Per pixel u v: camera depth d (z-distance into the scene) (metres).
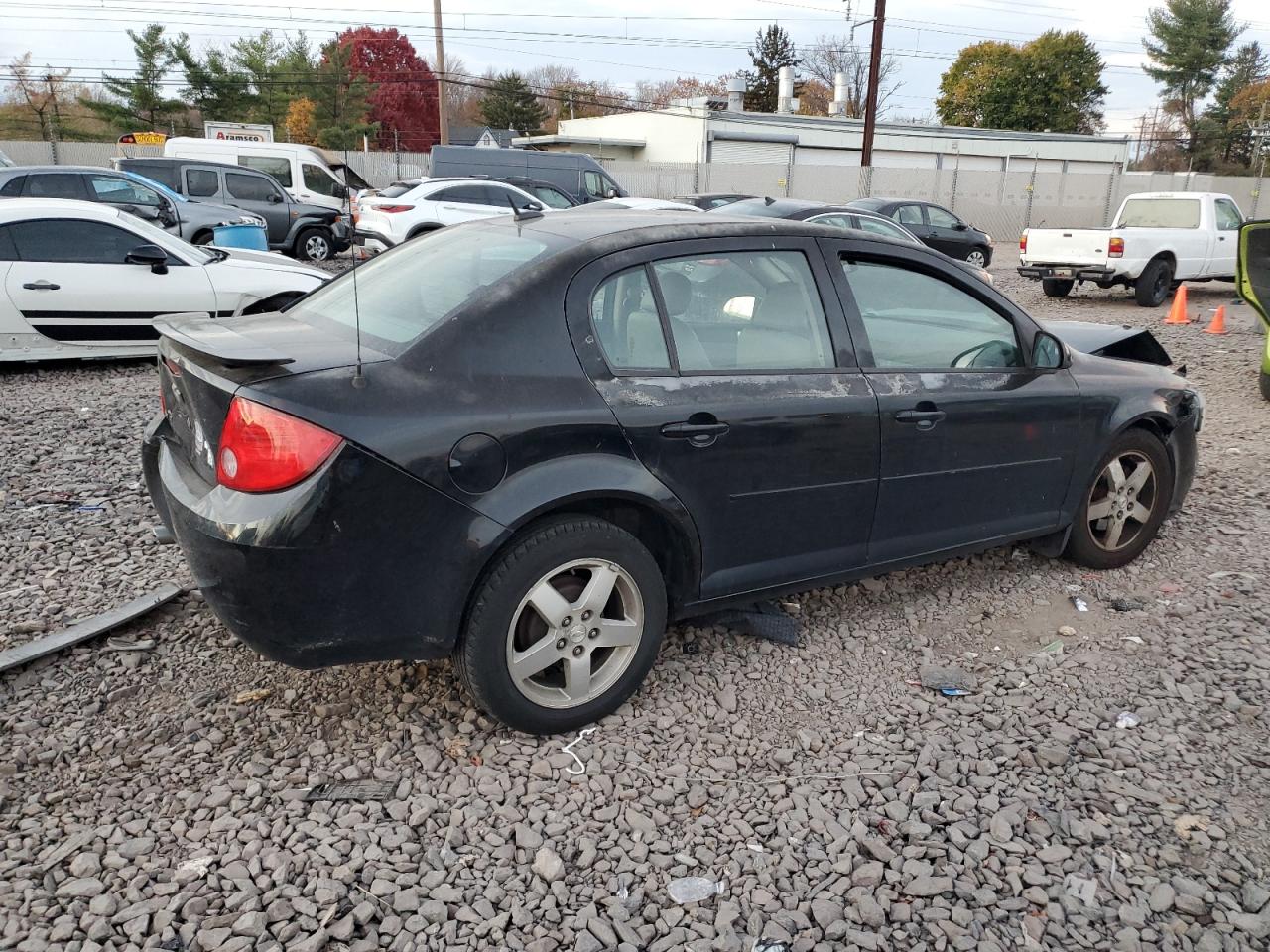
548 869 2.63
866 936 2.46
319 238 18.84
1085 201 38.19
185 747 3.12
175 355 3.10
